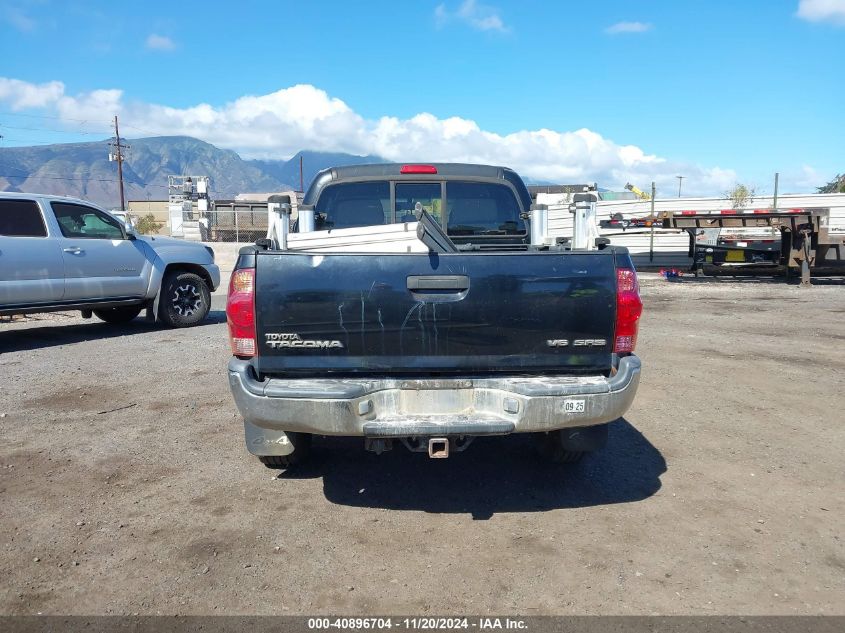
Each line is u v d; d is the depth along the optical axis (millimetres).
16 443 5133
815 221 17953
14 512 3930
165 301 10656
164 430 5477
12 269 8750
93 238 9711
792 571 3260
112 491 4250
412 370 3646
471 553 3469
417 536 3664
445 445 3557
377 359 3629
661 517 3881
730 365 7922
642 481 4430
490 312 3617
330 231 4059
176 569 3299
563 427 3572
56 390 6707
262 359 3635
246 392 3537
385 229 3930
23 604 2990
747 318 12180
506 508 4031
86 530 3709
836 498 4125
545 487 4348
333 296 3572
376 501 4137
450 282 3594
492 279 3609
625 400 3600
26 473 4535
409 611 2947
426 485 4398
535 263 3639
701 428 5531
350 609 2963
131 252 10109
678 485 4355
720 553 3445
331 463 4793
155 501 4105
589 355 3713
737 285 19344
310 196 5488
